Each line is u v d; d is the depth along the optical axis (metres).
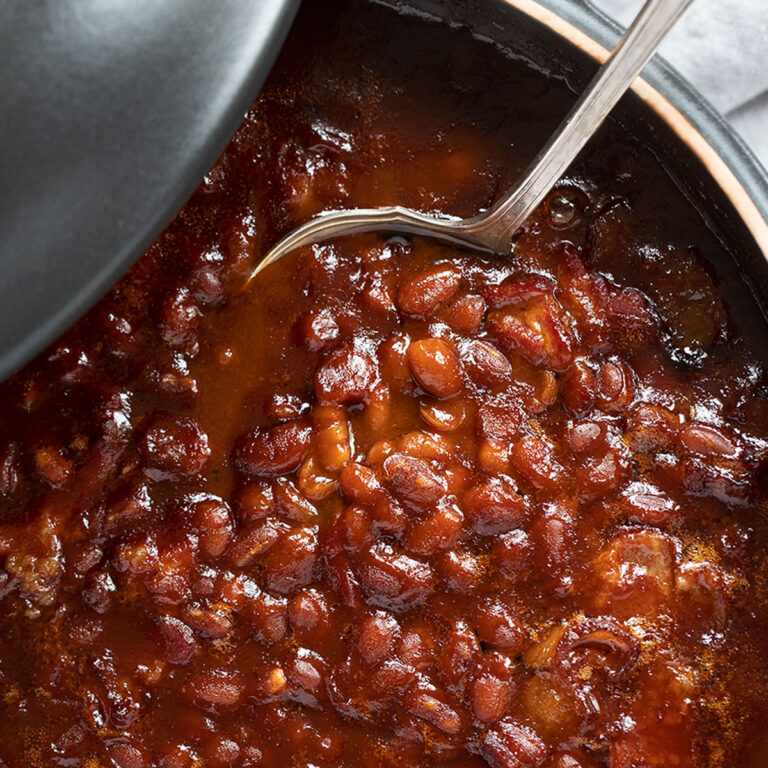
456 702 0.44
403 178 0.45
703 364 0.45
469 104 0.45
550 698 0.44
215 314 0.45
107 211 0.36
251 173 0.45
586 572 0.44
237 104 0.36
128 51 0.36
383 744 0.44
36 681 0.44
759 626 0.44
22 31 0.35
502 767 0.43
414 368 0.44
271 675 0.44
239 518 0.44
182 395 0.45
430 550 0.44
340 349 0.45
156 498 0.45
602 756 0.44
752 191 0.43
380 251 0.45
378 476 0.44
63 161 0.35
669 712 0.44
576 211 0.45
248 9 0.36
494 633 0.44
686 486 0.44
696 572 0.44
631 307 0.45
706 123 0.44
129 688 0.44
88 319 0.44
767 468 0.44
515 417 0.44
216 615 0.44
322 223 0.45
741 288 0.44
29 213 0.35
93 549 0.44
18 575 0.44
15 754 0.44
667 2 0.39
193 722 0.44
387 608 0.44
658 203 0.44
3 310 0.36
